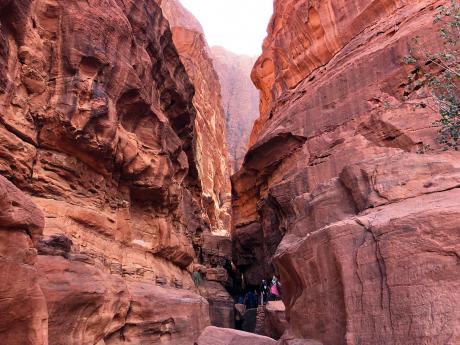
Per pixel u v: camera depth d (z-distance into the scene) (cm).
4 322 470
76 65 1227
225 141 6041
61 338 916
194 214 2552
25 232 520
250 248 2634
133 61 1531
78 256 1104
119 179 1491
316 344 637
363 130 1523
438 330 438
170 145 1889
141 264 1512
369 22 1998
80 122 1198
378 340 504
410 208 579
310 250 694
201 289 2539
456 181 601
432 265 482
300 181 1673
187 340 1498
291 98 2319
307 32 2300
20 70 1127
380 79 1641
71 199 1211
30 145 1112
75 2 1290
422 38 1504
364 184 704
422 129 1148
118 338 1238
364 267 565
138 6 1741
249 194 2630
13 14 1091
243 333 1072
